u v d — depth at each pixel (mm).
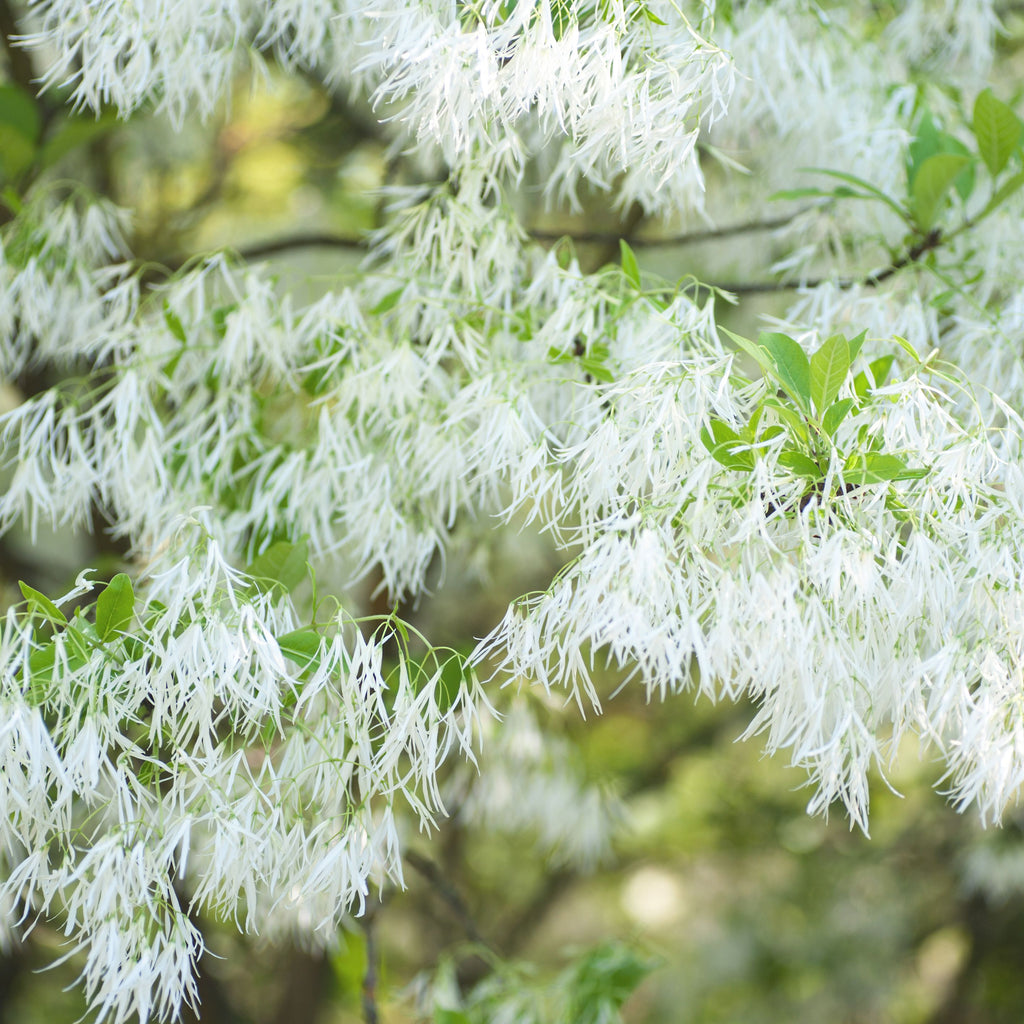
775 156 3660
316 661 3201
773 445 3188
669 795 7559
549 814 4047
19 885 3158
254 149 5051
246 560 3424
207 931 3830
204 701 3166
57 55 3676
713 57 3223
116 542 3893
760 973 8070
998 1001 7594
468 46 3184
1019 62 4402
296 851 3189
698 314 3316
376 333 3416
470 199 3395
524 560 4309
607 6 3199
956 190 3467
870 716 3195
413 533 3402
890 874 7680
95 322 3518
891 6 3730
